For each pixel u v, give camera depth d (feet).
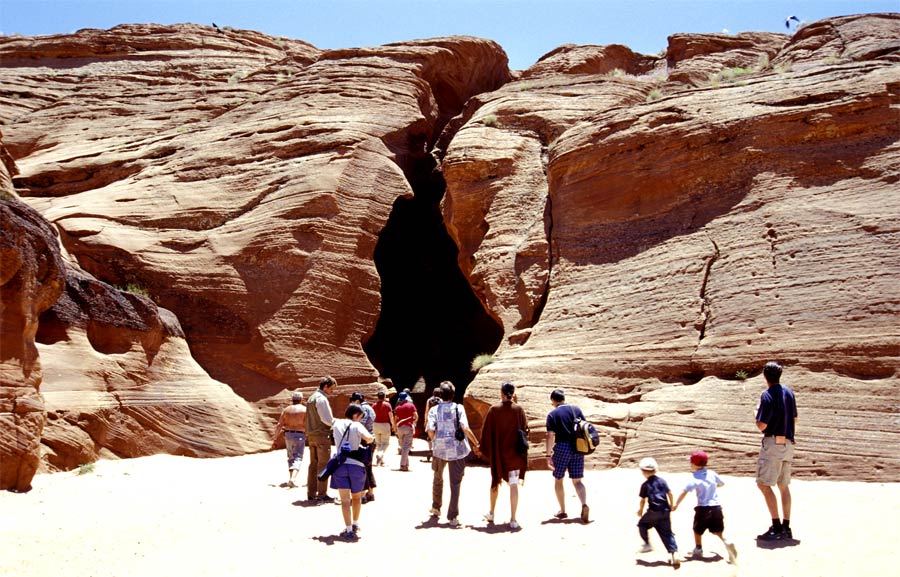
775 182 47.26
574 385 46.68
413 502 33.09
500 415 28.45
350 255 63.05
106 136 78.48
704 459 23.75
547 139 67.82
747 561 22.20
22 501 33.27
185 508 31.45
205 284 60.44
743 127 49.52
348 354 61.16
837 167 45.73
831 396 37.63
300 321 59.47
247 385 57.47
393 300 86.22
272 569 22.49
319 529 27.66
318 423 33.68
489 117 70.38
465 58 87.81
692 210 50.44
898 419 35.53
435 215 82.89
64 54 93.61
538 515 29.60
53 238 42.88
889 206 42.39
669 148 52.29
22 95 86.94
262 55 96.84
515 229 61.72
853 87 46.98
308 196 63.10
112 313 49.90
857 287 40.32
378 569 22.49
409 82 77.87
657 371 44.83
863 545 22.94
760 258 44.78
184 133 74.54
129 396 48.75
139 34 95.50
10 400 36.65
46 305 41.63
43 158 76.13
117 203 65.82
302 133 68.95
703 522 22.80
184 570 22.36
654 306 47.60
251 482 38.93
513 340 55.01
